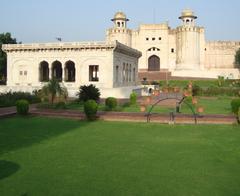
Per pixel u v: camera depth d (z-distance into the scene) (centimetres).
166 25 8931
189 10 8656
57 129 1852
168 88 5756
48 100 3269
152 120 2191
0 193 858
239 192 880
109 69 4644
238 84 6662
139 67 9031
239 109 2056
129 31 8925
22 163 1136
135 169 1076
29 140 1527
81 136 1641
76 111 2647
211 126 1980
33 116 2406
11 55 5006
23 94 3584
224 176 1012
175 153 1291
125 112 2652
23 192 867
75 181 956
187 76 8362
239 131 1809
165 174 1027
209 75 8412
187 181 963
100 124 2055
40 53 4888
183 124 2050
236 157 1234
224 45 8906
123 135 1678
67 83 4741
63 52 4797
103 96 4456
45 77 5172
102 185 924
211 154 1277
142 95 5241
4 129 1834
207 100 4250
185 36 8500
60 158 1206
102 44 4606
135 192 873
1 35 6444
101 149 1351
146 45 9006
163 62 8969
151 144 1455
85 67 4734
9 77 5012
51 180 962
